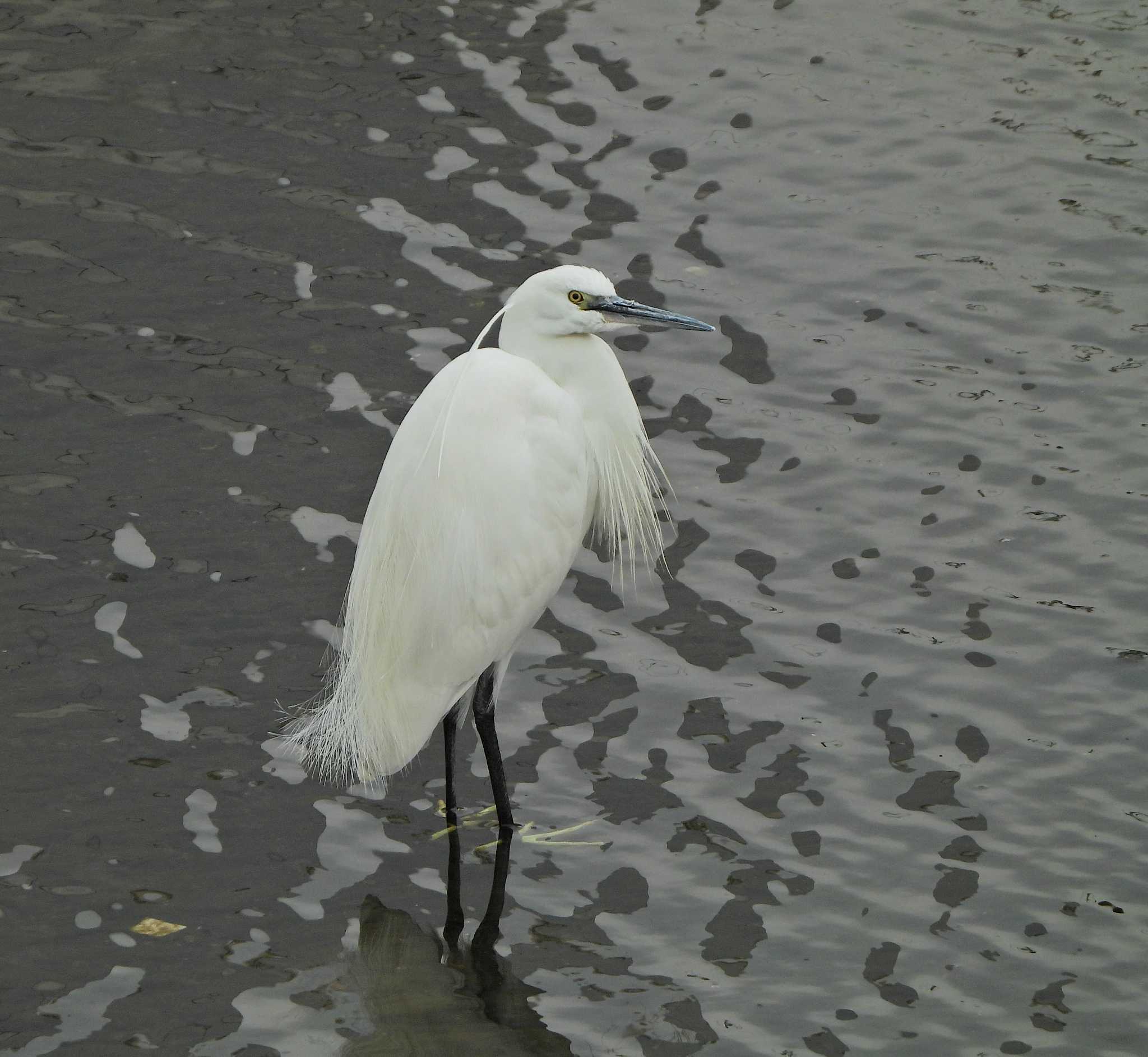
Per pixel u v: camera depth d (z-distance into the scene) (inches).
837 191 703.1
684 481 547.2
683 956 377.7
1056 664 470.3
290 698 450.6
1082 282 645.9
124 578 490.0
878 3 837.2
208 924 379.6
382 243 655.8
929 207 693.9
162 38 788.0
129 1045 344.2
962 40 808.9
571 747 445.4
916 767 435.5
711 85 772.0
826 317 629.3
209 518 515.5
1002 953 377.7
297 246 652.1
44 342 591.8
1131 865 402.3
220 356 590.6
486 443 410.6
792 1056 349.1
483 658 422.3
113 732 435.2
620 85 768.9
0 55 765.3
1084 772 432.5
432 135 725.9
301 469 538.0
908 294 641.6
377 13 820.0
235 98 744.3
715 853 409.1
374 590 415.5
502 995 365.4
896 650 477.4
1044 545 517.0
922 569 509.0
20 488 523.2
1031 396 585.0
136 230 655.8
